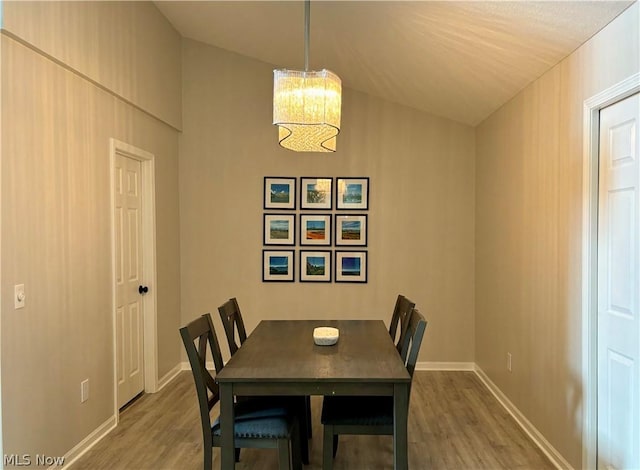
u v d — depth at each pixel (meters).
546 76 2.59
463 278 4.15
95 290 2.74
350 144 4.17
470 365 4.15
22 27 2.06
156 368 3.63
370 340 2.51
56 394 2.34
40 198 2.23
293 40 3.52
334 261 4.18
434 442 2.70
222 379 1.88
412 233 4.16
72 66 2.46
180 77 4.12
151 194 3.56
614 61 1.92
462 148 4.14
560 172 2.43
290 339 2.54
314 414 3.15
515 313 3.10
